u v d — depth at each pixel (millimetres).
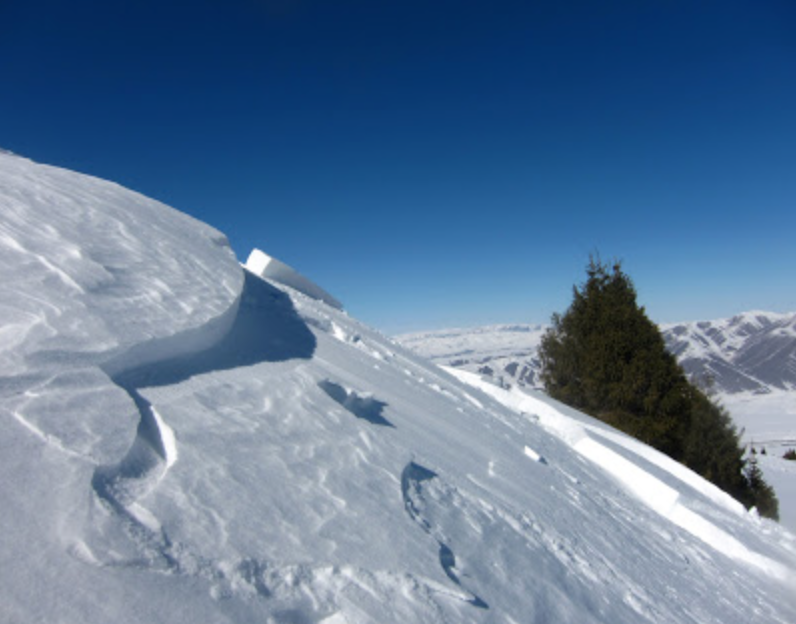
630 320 19516
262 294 9414
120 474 2955
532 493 6309
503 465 6793
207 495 3084
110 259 5703
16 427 2922
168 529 2725
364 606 2852
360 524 3475
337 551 3117
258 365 5578
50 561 2299
